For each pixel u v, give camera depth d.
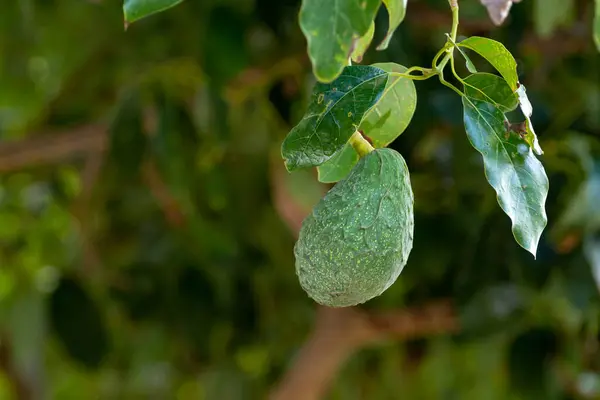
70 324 2.18
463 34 1.69
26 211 2.43
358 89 1.09
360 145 1.15
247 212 2.08
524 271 1.74
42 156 2.06
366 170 1.13
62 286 2.19
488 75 1.10
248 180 2.02
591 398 2.09
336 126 1.09
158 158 1.86
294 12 1.71
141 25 1.93
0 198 2.40
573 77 1.81
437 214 1.89
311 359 2.21
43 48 2.09
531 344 1.97
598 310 1.90
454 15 1.09
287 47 1.77
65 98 2.10
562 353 1.97
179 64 1.84
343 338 2.19
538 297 1.87
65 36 2.04
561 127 1.72
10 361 2.52
